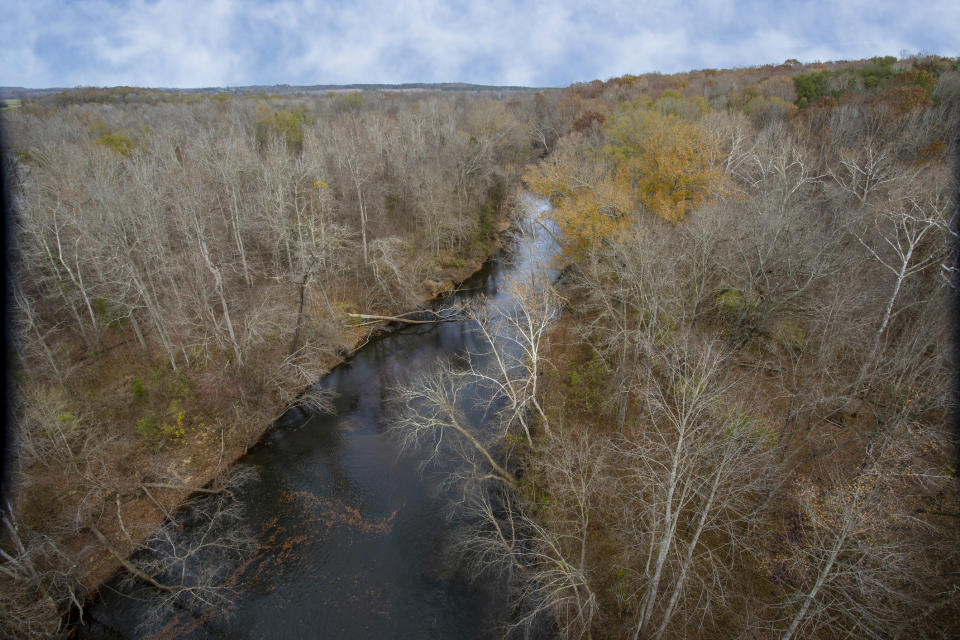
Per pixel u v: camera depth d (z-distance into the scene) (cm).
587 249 3145
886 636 1510
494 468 2403
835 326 2125
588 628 1617
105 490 2220
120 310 3130
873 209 2638
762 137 3738
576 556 1898
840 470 1878
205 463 2553
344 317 3725
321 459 2595
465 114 7412
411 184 4538
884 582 1441
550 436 2041
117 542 2128
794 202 2991
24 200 2589
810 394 1939
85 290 2961
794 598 1479
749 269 2298
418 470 2488
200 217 2920
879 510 1419
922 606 1495
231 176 3525
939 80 4675
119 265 2708
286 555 2089
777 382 2459
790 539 1773
